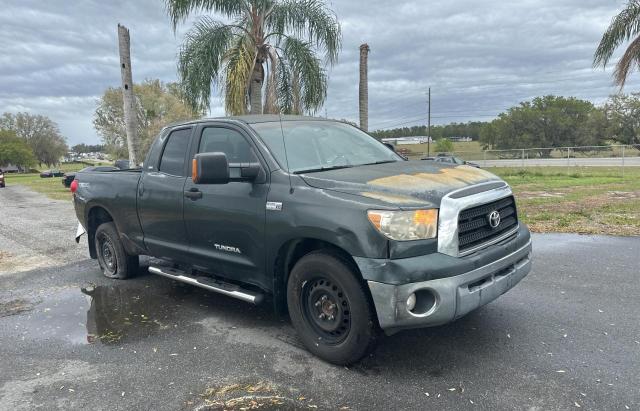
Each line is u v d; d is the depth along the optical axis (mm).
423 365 3617
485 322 4379
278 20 12461
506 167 29297
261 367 3693
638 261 6312
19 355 4059
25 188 31500
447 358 3713
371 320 3438
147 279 6289
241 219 4164
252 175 4055
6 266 7211
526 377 3379
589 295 5027
